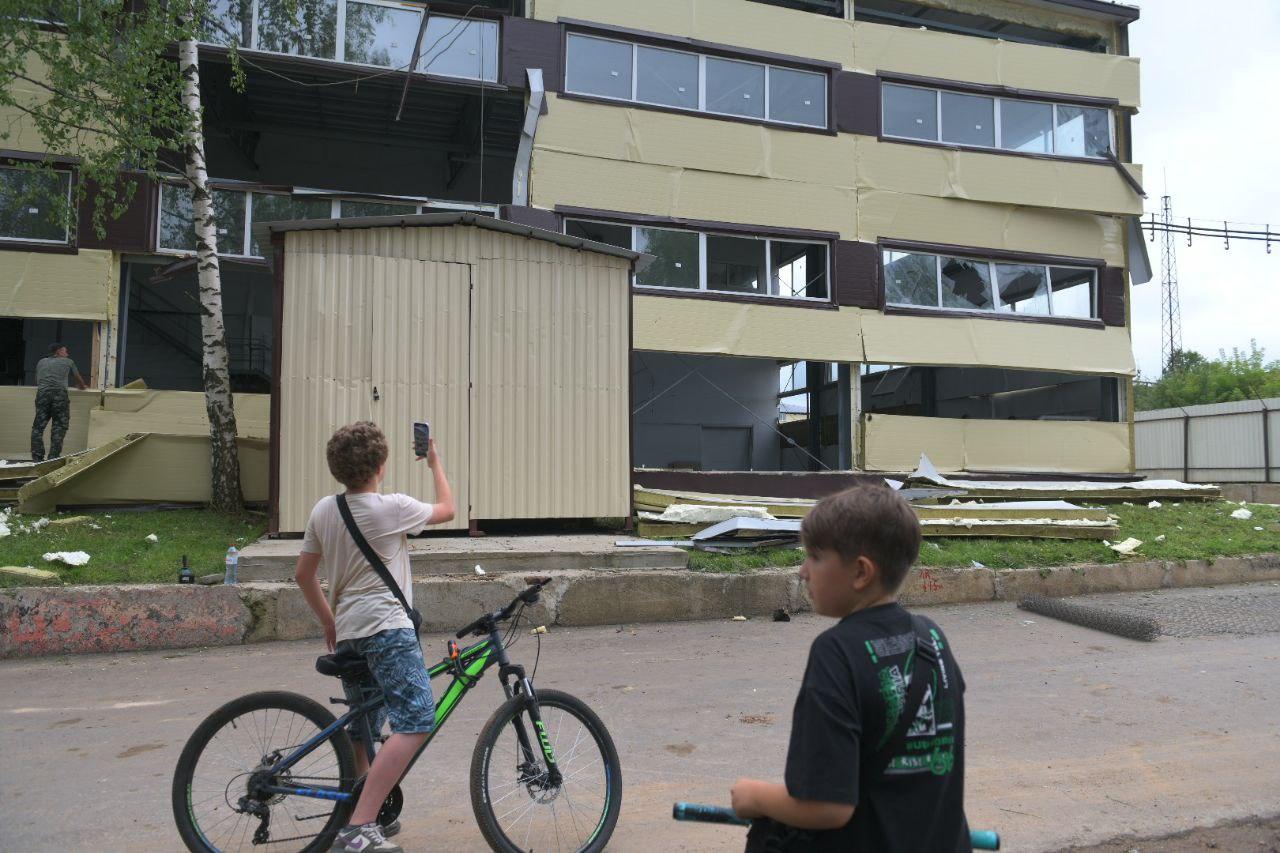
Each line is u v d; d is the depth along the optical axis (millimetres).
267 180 17188
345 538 3258
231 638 7027
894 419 15758
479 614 7617
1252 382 37656
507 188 18391
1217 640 7332
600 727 3598
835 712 1613
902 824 1645
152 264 13305
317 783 3250
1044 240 16875
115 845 3566
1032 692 5852
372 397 9016
